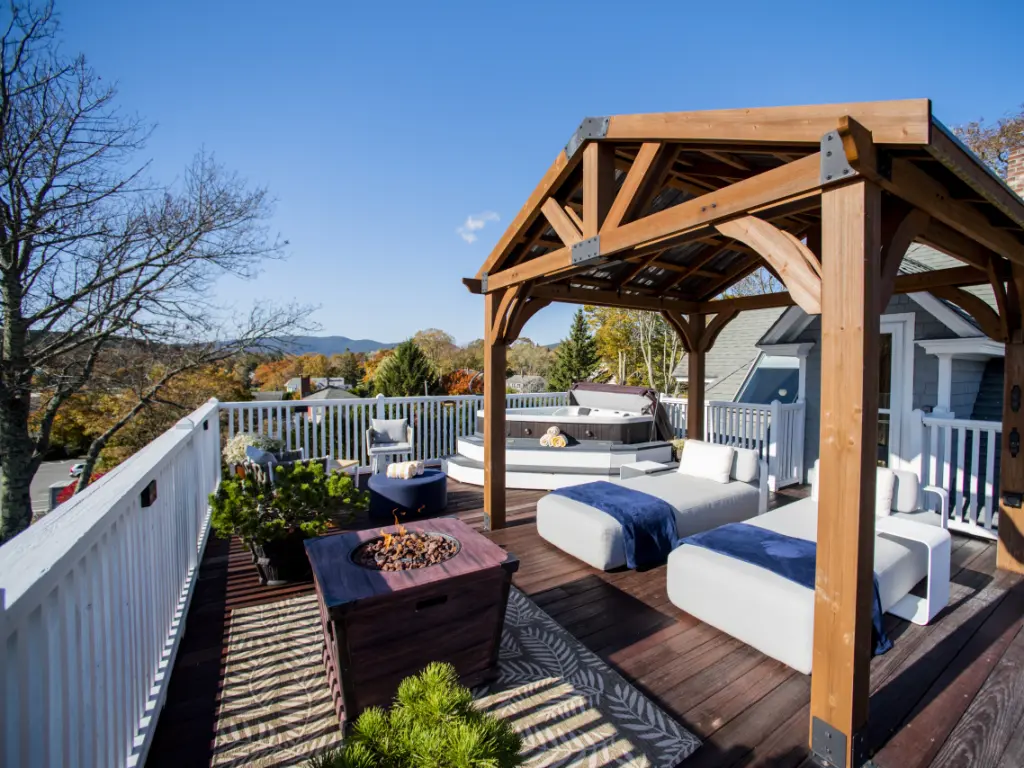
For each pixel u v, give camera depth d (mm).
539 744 2150
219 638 2994
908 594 3324
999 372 6129
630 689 2533
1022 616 3293
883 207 2312
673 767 2041
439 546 2662
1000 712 2373
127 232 10422
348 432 7371
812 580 2797
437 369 20328
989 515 4695
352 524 5172
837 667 2049
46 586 1210
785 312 6648
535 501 6066
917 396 5809
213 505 3518
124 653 1940
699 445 5160
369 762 1107
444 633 2391
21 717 1115
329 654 2488
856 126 1802
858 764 2047
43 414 10820
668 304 6422
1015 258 3170
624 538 3982
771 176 2281
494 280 4762
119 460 12656
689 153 3668
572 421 7023
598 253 3340
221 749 2119
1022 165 6148
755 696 2494
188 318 11344
